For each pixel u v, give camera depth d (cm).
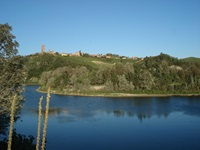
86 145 5500
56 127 7138
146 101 13262
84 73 19725
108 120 8188
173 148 5366
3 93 3947
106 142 5753
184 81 18962
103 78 18162
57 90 17362
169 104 12031
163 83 18038
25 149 3784
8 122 4116
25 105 10962
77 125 7425
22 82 4297
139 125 7525
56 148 5272
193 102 12731
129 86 17125
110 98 14612
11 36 4081
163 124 7631
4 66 4000
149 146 5466
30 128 6762
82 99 14025
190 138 6088
